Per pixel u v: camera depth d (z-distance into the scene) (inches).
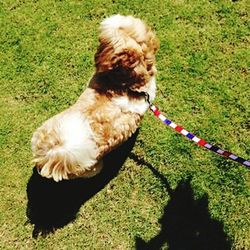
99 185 40.0
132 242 38.1
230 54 43.4
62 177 31.2
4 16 46.4
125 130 33.7
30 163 40.7
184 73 42.8
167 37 44.3
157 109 38.1
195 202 38.8
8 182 40.3
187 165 39.8
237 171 39.3
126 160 40.4
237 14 44.9
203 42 44.0
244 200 38.4
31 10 46.5
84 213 39.3
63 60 44.1
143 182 39.7
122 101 32.8
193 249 37.6
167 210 38.8
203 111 41.4
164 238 38.0
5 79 43.7
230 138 40.5
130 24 31.0
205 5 45.4
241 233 37.6
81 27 45.4
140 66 31.4
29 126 41.9
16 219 39.3
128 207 39.1
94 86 33.3
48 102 42.6
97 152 32.2
